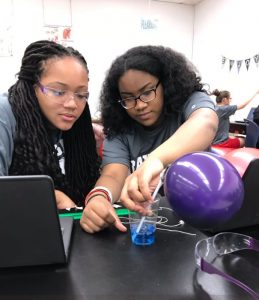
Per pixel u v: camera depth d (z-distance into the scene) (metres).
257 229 0.48
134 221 0.45
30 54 0.69
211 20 3.43
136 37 3.49
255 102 2.86
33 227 0.36
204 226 0.35
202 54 3.65
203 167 0.34
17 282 0.35
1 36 2.97
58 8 3.13
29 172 0.71
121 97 0.83
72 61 0.65
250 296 0.32
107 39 3.39
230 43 3.14
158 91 0.80
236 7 3.03
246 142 2.15
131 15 3.43
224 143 2.02
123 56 0.82
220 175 0.34
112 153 0.87
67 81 0.64
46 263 0.38
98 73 3.39
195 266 0.38
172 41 3.70
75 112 0.69
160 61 0.80
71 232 0.47
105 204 0.51
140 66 0.75
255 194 0.44
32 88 0.71
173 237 0.46
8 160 0.67
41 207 0.35
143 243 0.44
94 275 0.36
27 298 0.32
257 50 2.80
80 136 0.84
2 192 0.33
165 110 0.85
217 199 0.33
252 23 2.83
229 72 3.20
